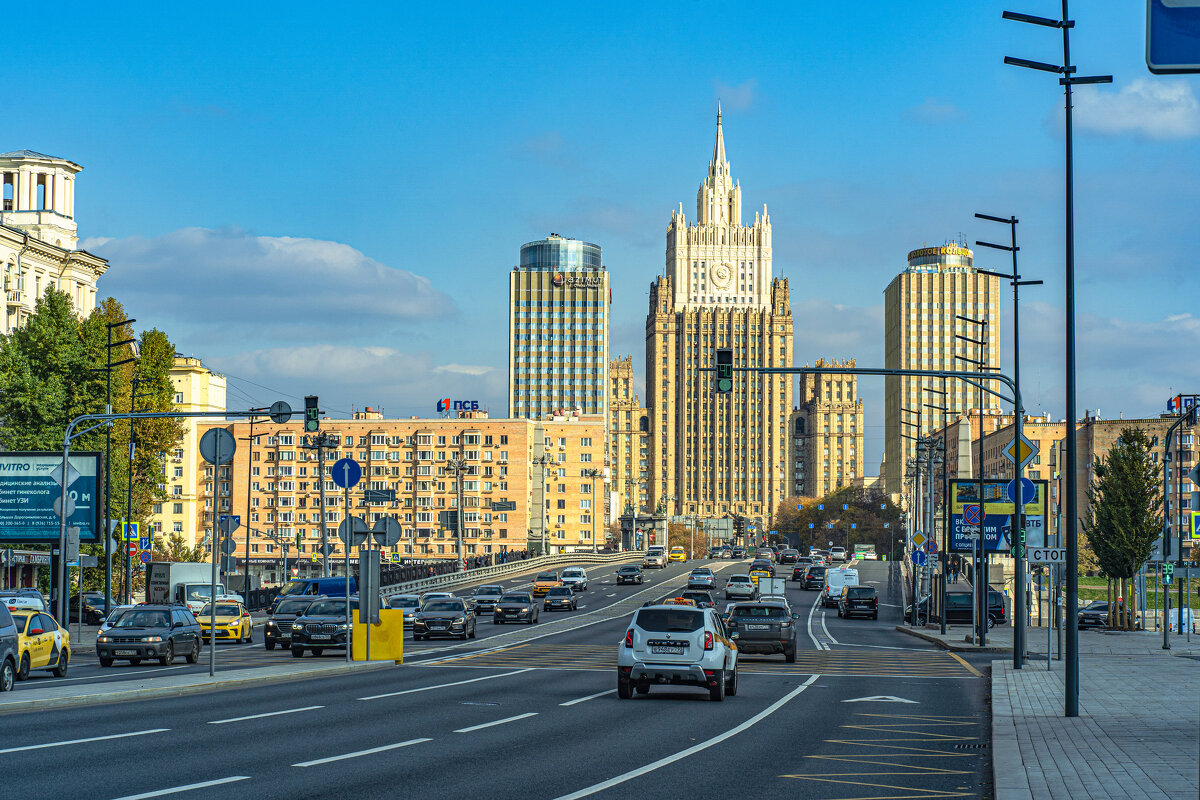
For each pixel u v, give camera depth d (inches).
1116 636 2472.9
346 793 560.7
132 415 2124.8
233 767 633.0
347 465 1736.0
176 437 3575.3
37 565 3038.9
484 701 1062.4
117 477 3221.0
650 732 848.3
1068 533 955.3
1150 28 477.1
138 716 882.1
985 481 2696.9
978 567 2289.6
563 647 2006.6
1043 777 621.6
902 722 941.8
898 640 2397.9
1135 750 730.2
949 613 2970.0
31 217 4259.4
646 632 1113.4
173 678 1238.3
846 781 641.0
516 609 2886.3
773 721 937.5
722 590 4633.4
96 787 558.3
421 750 725.3
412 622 2588.6
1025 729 845.8
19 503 2391.7
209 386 7052.2
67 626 2247.8
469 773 637.3
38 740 726.5
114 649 1589.6
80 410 3179.1
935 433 4822.8
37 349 3176.7
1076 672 944.3
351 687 1201.4
